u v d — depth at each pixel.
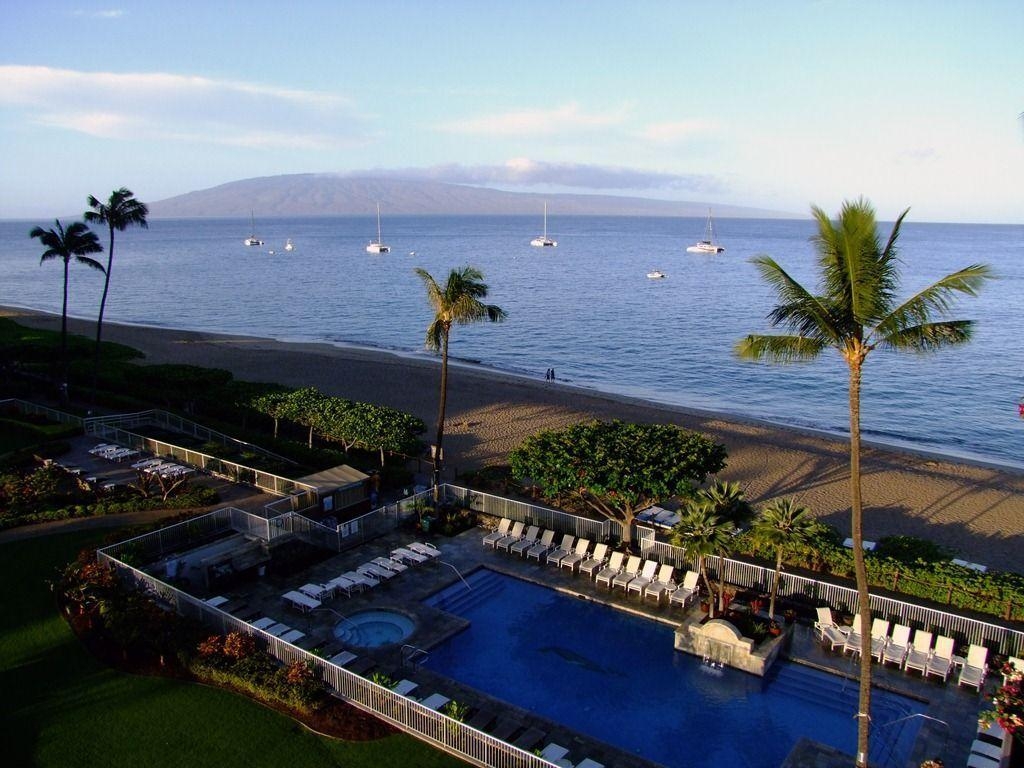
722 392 69.19
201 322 109.94
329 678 19.12
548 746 16.62
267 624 22.50
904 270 170.75
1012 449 52.69
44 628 22.19
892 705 19.58
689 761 17.44
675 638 22.42
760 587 25.45
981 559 31.14
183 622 21.58
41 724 17.88
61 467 35.66
